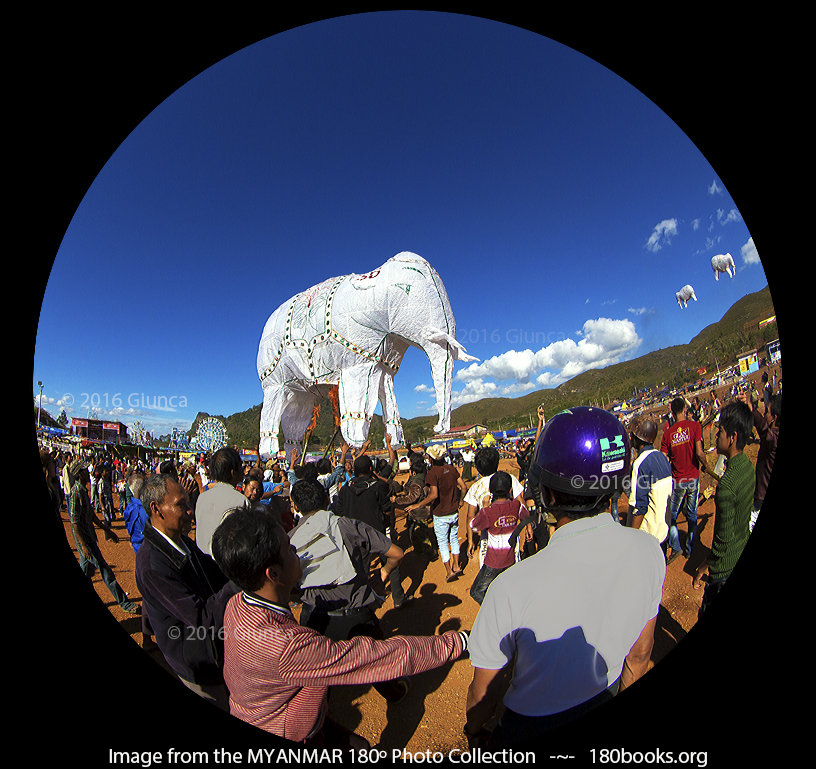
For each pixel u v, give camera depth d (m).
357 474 4.50
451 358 10.09
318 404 12.49
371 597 2.81
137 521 3.77
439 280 10.07
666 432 3.87
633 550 1.41
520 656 1.42
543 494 1.56
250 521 1.65
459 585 4.85
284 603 1.78
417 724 2.70
